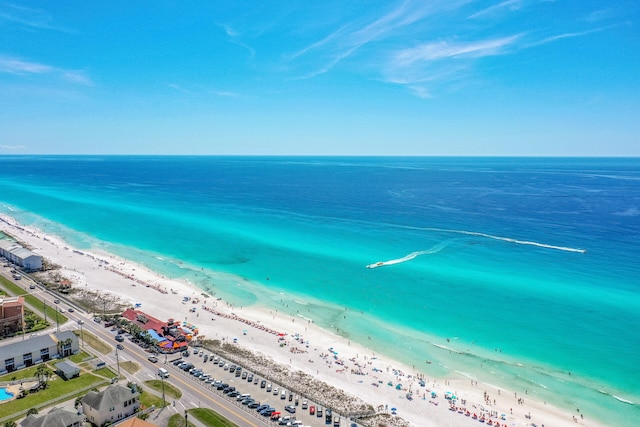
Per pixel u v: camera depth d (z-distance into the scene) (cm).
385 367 9662
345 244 19500
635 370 9350
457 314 12181
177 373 8969
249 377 8862
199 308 12706
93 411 7200
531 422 7838
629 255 17250
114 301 12975
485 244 19162
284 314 12419
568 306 12500
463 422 7806
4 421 7194
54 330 10825
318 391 8581
